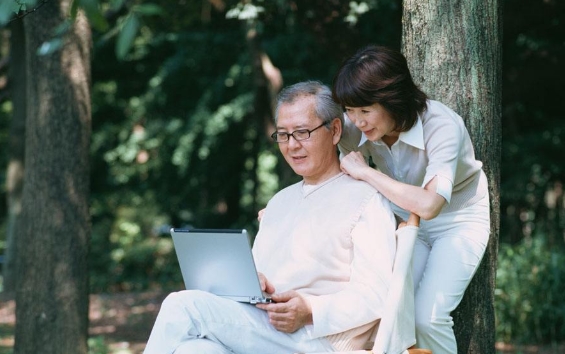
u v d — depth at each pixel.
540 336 8.41
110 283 16.12
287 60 13.25
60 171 6.37
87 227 6.52
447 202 3.45
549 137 12.70
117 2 2.94
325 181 3.62
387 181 3.47
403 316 3.31
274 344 3.43
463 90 3.98
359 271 3.39
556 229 11.45
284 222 3.63
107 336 9.62
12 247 13.57
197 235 3.43
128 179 19.27
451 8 4.01
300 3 8.71
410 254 3.35
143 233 18.36
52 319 6.36
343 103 3.50
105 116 19.03
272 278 3.57
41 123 6.38
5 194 22.05
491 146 4.03
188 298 3.36
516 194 12.52
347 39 8.95
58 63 6.33
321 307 3.34
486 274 4.03
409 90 3.53
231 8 10.02
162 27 11.36
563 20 10.12
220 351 3.34
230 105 16.47
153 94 17.52
